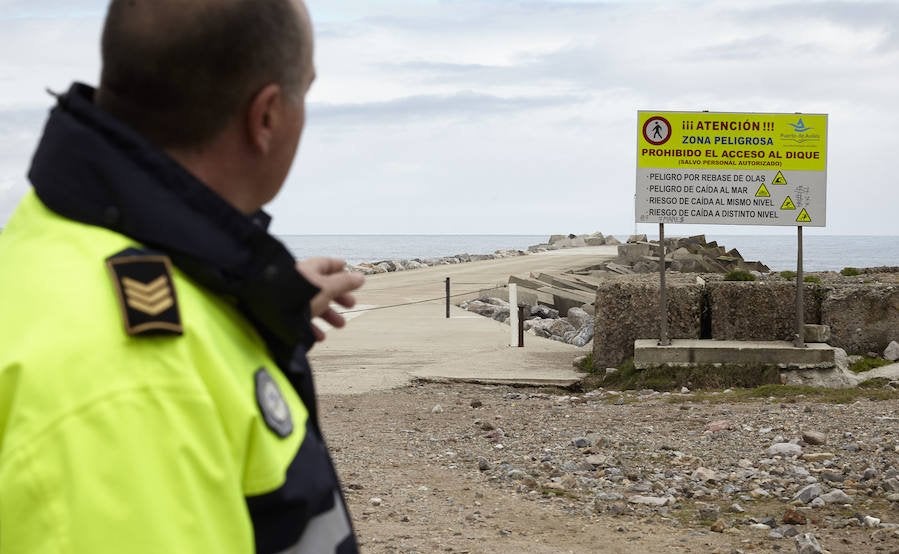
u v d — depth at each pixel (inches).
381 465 339.9
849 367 553.0
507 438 386.9
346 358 649.0
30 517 46.4
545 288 1087.6
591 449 355.6
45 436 47.2
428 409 467.5
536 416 437.4
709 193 547.8
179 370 50.6
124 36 59.2
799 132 542.3
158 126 60.4
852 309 573.0
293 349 61.5
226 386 53.2
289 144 65.0
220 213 57.6
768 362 537.3
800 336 545.0
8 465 47.0
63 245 54.1
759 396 486.0
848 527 258.2
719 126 545.0
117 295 50.9
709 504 285.6
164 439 48.8
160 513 47.5
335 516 61.1
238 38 59.5
